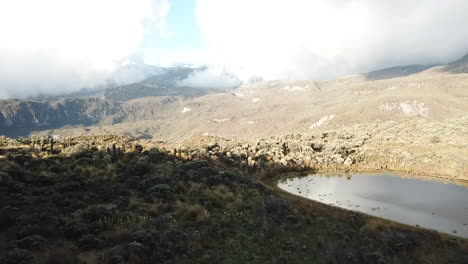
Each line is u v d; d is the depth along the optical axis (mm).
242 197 27031
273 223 20781
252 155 67562
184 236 17094
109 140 57406
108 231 17250
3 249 14148
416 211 33375
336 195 41531
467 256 17828
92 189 25281
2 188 22000
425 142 73875
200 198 24719
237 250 16797
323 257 16281
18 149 35875
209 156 50438
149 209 21297
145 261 14312
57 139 52469
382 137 87062
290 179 54125
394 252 17500
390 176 55094
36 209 18859
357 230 21797
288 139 99938
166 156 42156
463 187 45312
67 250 14195
